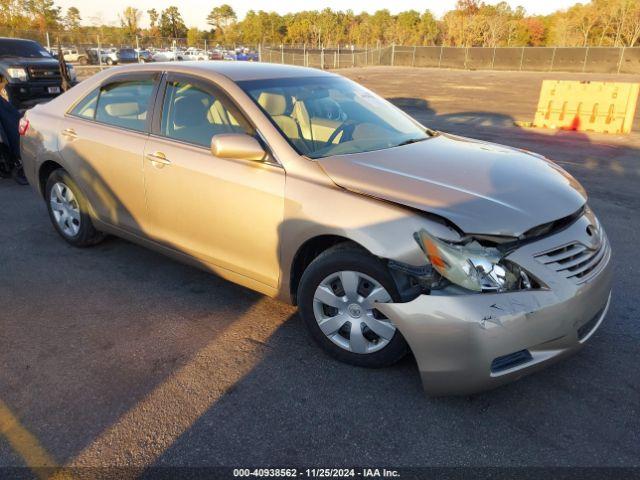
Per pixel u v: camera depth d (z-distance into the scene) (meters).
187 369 3.09
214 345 3.34
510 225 2.60
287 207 3.09
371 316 2.91
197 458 2.43
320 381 2.97
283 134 3.29
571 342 2.66
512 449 2.48
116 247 4.89
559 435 2.57
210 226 3.56
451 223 2.61
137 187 3.97
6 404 2.78
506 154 3.56
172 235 3.88
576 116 12.11
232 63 4.13
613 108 11.62
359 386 2.93
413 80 28.88
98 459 2.42
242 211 3.32
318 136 3.43
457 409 2.75
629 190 7.00
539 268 2.57
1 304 3.84
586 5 70.19
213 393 2.88
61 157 4.52
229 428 2.62
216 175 3.43
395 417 2.69
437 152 3.45
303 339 3.40
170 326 3.56
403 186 2.85
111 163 4.12
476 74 35.31
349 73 35.09
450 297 2.51
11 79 12.96
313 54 42.91
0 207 6.05
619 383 2.96
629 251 4.89
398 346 2.87
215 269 3.70
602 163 8.62
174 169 3.67
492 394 2.86
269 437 2.56
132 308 3.79
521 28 75.75
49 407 2.76
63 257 4.67
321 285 3.04
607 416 2.70
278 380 2.99
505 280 2.53
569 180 3.31
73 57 41.28
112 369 3.09
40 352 3.25
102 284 4.16
